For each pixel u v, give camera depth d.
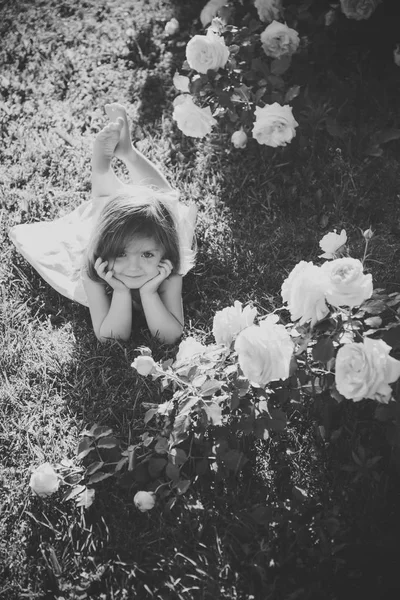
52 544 2.21
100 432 2.32
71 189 3.21
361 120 3.34
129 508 2.27
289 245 2.97
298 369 2.23
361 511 2.24
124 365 2.61
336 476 2.31
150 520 2.24
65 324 2.75
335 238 2.14
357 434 2.40
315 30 3.61
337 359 2.01
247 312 2.29
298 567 2.11
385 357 1.98
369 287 2.00
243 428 2.25
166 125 3.46
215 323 2.29
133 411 2.48
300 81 3.52
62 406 2.53
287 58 3.07
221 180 3.21
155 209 2.53
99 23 4.01
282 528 2.19
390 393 2.02
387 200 3.09
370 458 2.34
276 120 2.92
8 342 2.69
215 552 2.16
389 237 2.96
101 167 2.81
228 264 2.92
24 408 2.52
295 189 3.12
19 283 2.90
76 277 2.83
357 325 2.11
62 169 3.28
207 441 2.37
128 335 2.67
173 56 3.80
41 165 3.29
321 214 3.06
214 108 3.19
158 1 4.11
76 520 2.25
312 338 2.22
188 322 2.76
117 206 2.52
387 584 2.08
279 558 2.12
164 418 2.44
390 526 2.20
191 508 2.22
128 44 3.86
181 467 2.35
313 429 2.42
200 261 2.94
